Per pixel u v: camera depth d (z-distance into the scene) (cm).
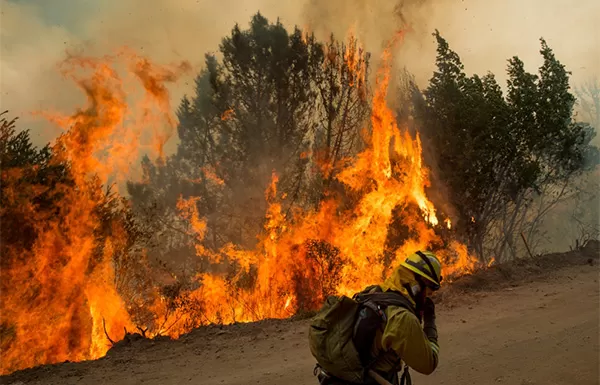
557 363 589
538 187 1803
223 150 2484
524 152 1748
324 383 296
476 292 939
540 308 805
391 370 291
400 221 1723
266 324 820
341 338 287
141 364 679
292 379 595
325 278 1358
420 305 297
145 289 1383
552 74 1795
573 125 1817
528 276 1016
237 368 646
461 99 1789
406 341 273
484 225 1766
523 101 1748
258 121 2459
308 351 690
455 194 1741
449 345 675
